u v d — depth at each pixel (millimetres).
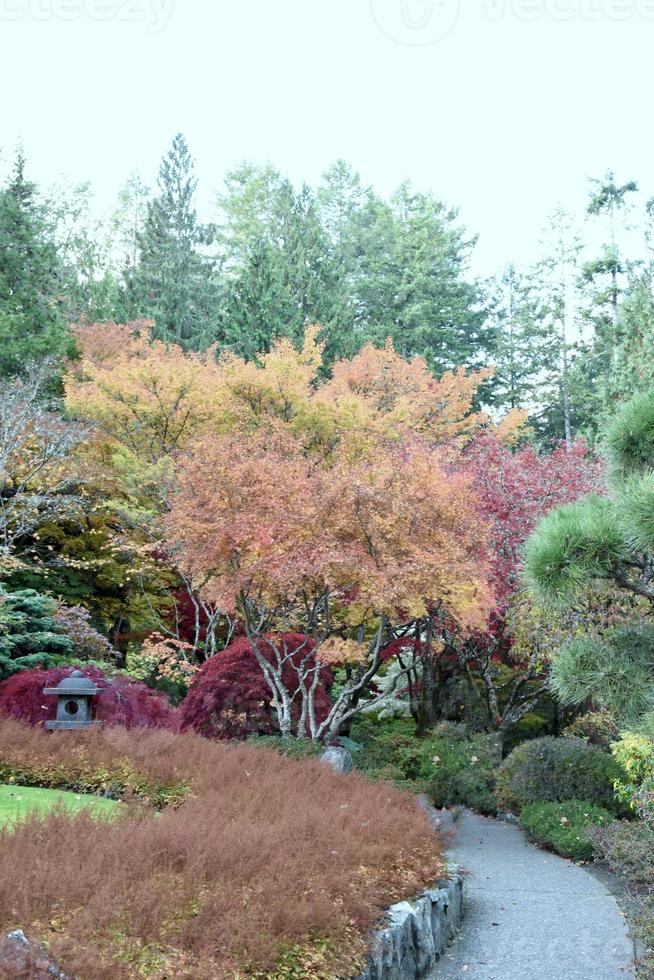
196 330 33688
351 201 53000
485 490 16531
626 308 25547
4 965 4191
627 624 7105
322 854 6910
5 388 19562
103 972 4387
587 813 11648
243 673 14383
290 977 5121
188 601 18859
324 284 32688
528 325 44594
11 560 15797
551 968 7180
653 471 6984
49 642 15266
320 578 13258
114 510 19875
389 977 6227
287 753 12141
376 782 11234
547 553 6777
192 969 4660
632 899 8906
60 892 5031
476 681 18844
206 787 9234
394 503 12750
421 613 12922
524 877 10109
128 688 12727
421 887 7793
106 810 7613
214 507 13242
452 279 45625
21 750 10164
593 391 36438
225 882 5770
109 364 24078
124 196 50312
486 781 14586
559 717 18641
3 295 24094
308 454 18422
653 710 6586
